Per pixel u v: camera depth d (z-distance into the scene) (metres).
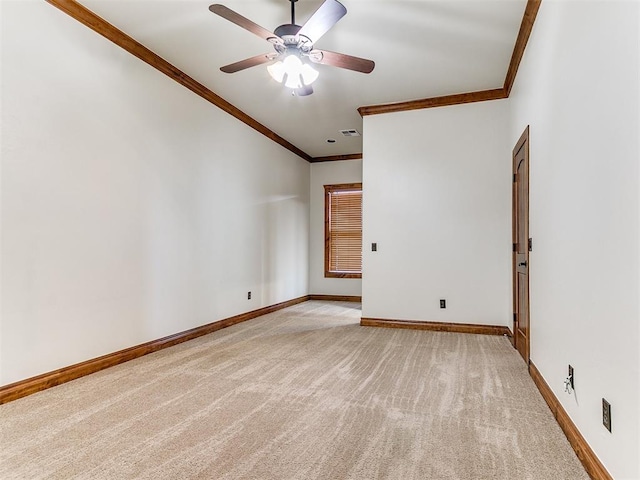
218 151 4.70
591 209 1.73
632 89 1.35
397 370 3.14
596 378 1.66
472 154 4.61
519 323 3.65
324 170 7.57
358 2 2.82
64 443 1.93
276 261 6.25
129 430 2.08
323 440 1.98
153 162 3.67
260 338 4.26
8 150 2.46
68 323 2.83
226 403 2.46
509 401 2.49
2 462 1.75
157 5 2.89
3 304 2.43
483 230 4.57
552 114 2.39
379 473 1.69
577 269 1.92
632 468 1.33
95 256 3.05
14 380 2.48
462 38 3.31
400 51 3.54
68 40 2.85
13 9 2.49
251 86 4.35
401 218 4.89
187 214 4.14
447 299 4.70
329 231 7.56
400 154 4.90
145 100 3.57
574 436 1.89
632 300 1.34
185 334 4.09
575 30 1.96
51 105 2.72
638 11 1.31
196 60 3.76
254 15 3.04
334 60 2.91
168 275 3.86
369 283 5.00
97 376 2.94
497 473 1.69
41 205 2.65
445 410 2.35
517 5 2.86
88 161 3.00
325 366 3.24
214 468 1.72
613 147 1.51
